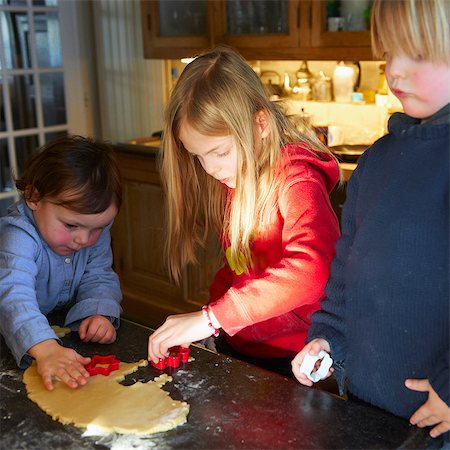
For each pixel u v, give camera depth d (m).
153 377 1.07
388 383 0.97
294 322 1.42
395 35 0.88
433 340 0.92
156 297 3.29
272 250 1.36
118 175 1.38
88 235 1.35
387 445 0.86
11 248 1.32
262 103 1.29
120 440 0.89
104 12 3.72
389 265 0.94
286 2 2.84
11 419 0.96
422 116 0.94
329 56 2.73
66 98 3.83
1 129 3.57
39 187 1.31
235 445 0.87
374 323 0.97
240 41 3.01
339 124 3.08
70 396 1.02
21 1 3.54
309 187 1.26
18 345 1.16
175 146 1.39
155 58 3.36
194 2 3.17
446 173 0.89
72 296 1.45
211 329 1.17
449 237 0.89
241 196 1.30
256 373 1.07
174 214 1.46
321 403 0.96
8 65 3.54
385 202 0.95
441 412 0.87
